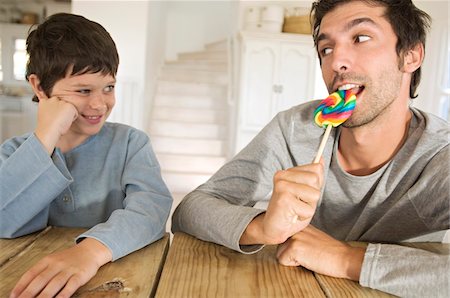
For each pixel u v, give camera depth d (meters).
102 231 0.69
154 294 0.61
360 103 0.83
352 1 0.81
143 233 0.74
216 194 0.94
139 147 1.02
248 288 0.59
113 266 0.66
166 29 7.62
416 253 0.61
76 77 0.87
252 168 1.00
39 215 0.83
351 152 0.95
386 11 0.81
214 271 0.65
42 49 0.89
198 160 4.59
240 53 4.37
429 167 0.86
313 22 0.98
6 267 0.64
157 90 5.59
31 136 0.81
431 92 3.39
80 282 0.58
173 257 0.70
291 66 4.11
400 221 0.90
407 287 0.58
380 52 0.81
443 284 0.57
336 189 0.99
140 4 4.37
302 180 0.64
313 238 0.70
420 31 0.88
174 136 5.06
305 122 1.02
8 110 5.93
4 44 6.00
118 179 1.00
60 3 6.15
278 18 4.06
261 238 0.69
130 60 4.40
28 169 0.79
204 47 7.79
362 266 0.61
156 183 0.94
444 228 0.85
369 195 0.95
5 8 6.01
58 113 0.83
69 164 1.00
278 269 0.67
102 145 1.02
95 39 0.88
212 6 7.71
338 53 0.81
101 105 0.91
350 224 1.00
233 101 4.65
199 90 5.61
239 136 4.17
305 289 0.60
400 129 0.90
